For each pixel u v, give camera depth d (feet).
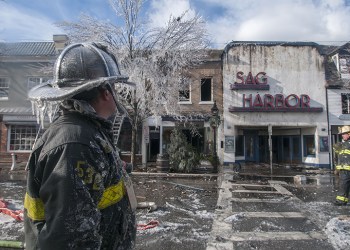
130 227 4.68
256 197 30.50
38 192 3.92
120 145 66.03
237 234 17.75
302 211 23.90
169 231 18.22
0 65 68.23
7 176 46.32
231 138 69.87
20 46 72.95
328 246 15.81
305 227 19.33
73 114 4.22
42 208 3.92
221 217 21.75
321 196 31.65
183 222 20.31
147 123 66.33
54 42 70.44
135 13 53.42
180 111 66.28
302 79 71.46
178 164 52.85
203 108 70.18
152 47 55.83
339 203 26.40
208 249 15.31
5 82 68.85
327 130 70.33
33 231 3.91
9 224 19.11
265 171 60.70
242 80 71.05
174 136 54.60
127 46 53.62
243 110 70.08
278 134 81.51
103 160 4.01
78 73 4.44
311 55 71.77
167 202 27.17
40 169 3.81
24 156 65.77
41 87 4.77
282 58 71.67
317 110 70.18
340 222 19.43
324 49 80.28
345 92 70.74
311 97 71.20
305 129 74.49
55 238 3.40
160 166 52.19
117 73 4.94
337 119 70.64
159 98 56.39
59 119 4.21
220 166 67.72
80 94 4.35
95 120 4.33
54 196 3.53
